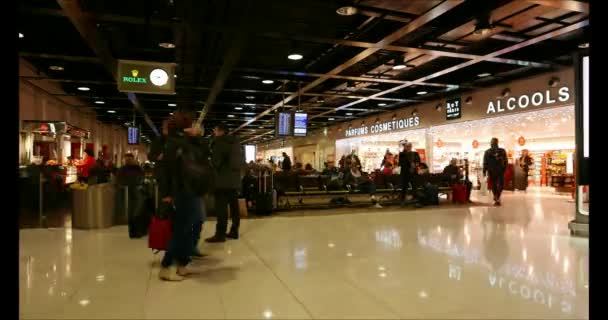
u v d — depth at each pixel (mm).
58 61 10602
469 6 7027
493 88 12664
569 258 4395
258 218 7543
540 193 13328
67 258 4441
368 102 16578
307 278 3688
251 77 11539
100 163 10852
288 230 6230
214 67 9859
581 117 5707
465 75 11797
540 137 14742
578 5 6094
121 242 5324
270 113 19484
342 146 23625
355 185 9703
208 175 3717
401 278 3680
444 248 4898
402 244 5145
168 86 8297
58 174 9781
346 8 6516
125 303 3053
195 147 3789
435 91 13797
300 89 13086
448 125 14758
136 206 6082
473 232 6008
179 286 3463
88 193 6387
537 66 9992
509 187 14172
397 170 11547
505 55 9359
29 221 7188
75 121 17344
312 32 8172
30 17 7461
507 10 6941
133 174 6930
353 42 7742
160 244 3717
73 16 6238
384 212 8398
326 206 9273
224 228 5309
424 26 7809
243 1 6402
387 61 10258
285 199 9516
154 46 9305
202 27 6895
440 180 10492
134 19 6453
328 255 4559
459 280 3615
